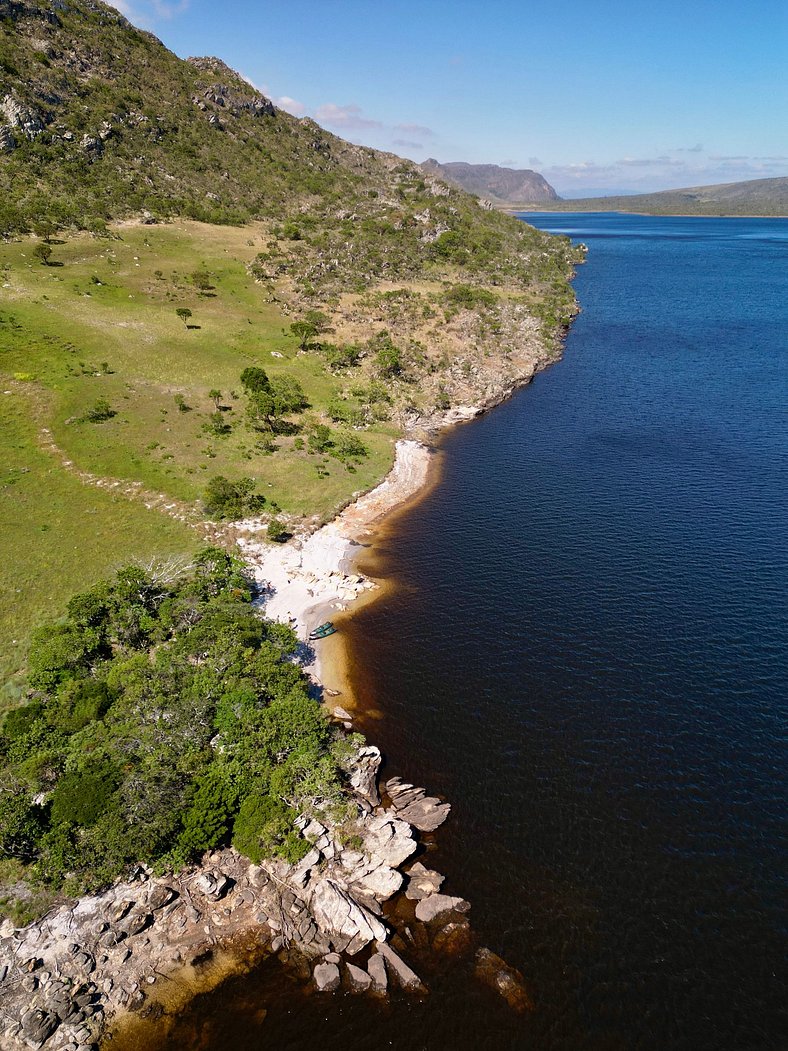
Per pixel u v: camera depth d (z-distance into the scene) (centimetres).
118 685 5728
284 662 6250
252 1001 3838
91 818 4472
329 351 14475
